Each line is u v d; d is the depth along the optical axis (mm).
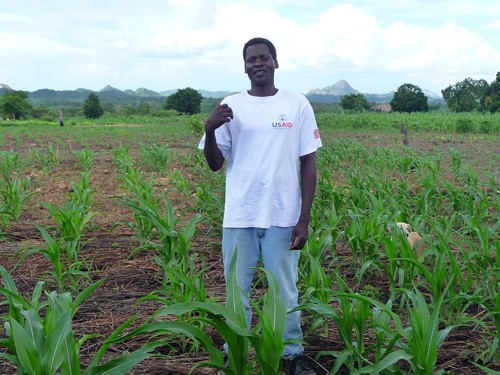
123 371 2729
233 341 2955
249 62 3396
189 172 14227
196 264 6402
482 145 23016
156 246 5699
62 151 20453
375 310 3680
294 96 3467
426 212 7719
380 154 14781
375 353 3768
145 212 5496
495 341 3934
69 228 6492
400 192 8703
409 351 3143
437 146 22250
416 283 5539
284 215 3445
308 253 4867
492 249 6629
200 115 31750
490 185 11156
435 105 102938
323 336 4445
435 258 6141
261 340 2908
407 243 5027
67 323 2738
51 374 2652
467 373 3895
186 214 9211
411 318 3174
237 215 3455
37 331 2848
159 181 12445
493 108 76062
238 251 3502
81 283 5746
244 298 3566
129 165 11891
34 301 3639
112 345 4332
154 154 15070
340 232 6047
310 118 3486
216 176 12133
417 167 12938
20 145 23375
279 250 3473
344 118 36844
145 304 5219
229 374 2990
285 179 3432
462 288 4578
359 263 6031
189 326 2910
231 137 3455
